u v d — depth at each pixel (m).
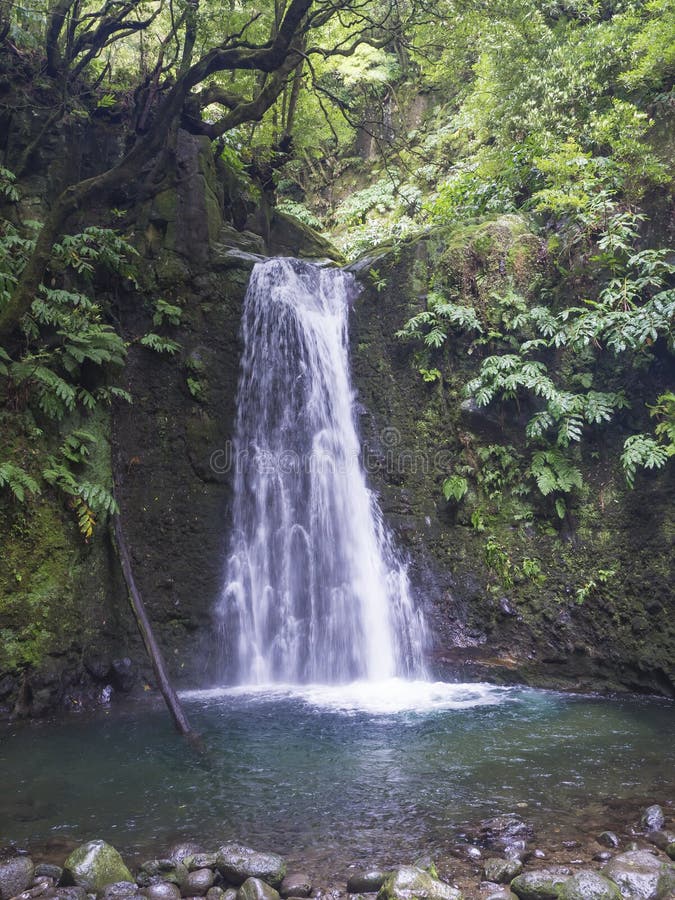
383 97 17.98
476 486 8.57
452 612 8.34
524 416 8.51
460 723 6.35
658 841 3.82
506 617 8.17
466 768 5.12
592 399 7.92
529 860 3.68
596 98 9.99
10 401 7.27
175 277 8.89
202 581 8.31
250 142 12.62
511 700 7.22
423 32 12.03
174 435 8.60
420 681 8.17
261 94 9.75
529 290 8.70
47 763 5.39
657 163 8.38
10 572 6.89
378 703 7.12
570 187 8.78
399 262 9.22
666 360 7.84
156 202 9.07
